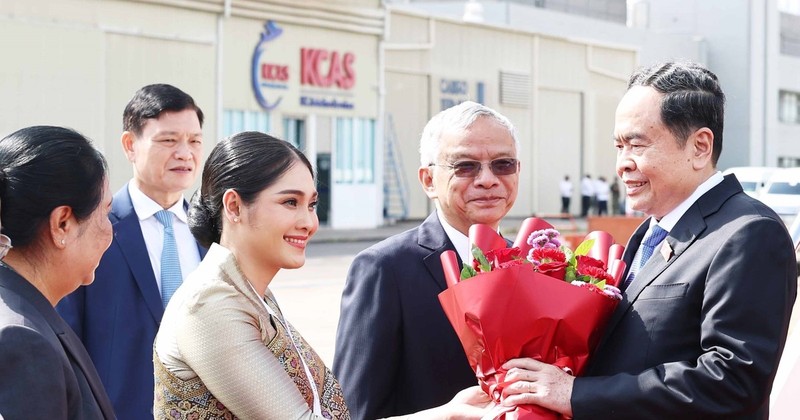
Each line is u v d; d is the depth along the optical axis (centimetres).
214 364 238
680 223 279
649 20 3778
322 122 2336
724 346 254
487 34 2823
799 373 334
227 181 257
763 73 3662
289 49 2248
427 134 336
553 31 3306
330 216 2372
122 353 378
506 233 2448
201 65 2091
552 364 276
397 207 2622
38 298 229
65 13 1880
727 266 259
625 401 260
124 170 1986
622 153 289
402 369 328
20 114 1819
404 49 2595
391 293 325
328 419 261
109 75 1953
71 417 220
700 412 253
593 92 3203
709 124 279
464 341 283
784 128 3794
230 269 250
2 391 203
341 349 329
